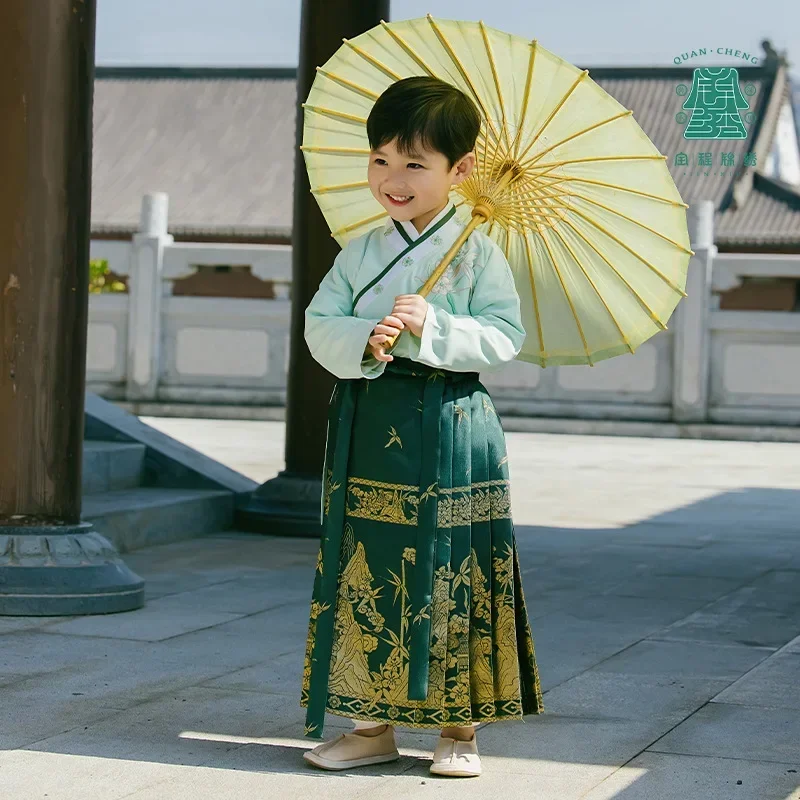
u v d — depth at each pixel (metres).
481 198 3.74
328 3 8.46
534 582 7.11
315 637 3.62
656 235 3.68
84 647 5.14
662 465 16.38
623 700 4.55
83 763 3.68
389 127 3.53
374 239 3.69
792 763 3.81
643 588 6.97
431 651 3.54
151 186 36.62
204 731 4.03
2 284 5.64
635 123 3.55
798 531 9.67
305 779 3.58
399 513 3.54
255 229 32.38
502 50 3.56
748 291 30.61
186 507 8.41
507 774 3.67
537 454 18.02
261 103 39.25
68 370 5.80
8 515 5.78
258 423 23.27
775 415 22.84
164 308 25.25
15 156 5.61
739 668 5.07
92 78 5.84
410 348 3.52
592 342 3.96
